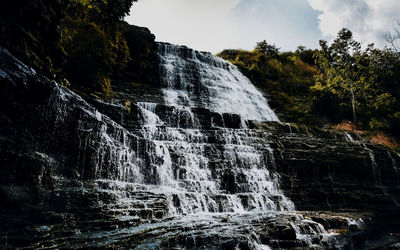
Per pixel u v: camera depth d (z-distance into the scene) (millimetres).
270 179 18250
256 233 8547
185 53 34281
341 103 33062
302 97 38312
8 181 7363
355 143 23266
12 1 9609
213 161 16891
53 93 9945
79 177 10102
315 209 17016
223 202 13367
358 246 9266
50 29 11898
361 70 35562
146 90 26609
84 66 17703
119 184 10734
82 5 18922
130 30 30641
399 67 36344
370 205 18078
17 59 9078
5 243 5531
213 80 32844
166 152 15305
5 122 8242
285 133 23094
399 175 22672
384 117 31984
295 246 8531
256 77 40500
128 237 6723
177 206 11523
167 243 6922
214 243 7238
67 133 10352
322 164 19984
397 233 11312
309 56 51688
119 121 16547
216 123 22062
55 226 6727
